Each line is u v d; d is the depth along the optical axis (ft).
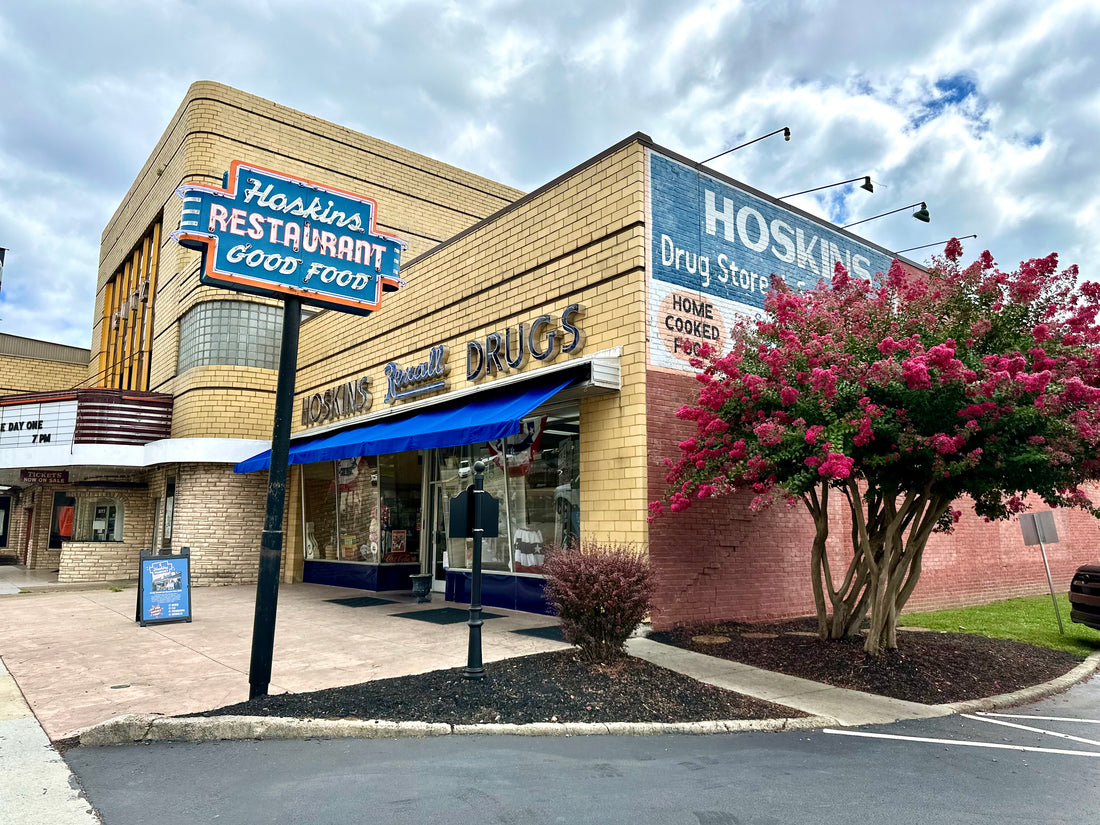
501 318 43.14
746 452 28.99
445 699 22.86
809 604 41.06
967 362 26.37
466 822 14.56
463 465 49.03
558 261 39.68
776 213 42.83
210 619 41.29
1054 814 15.58
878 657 29.45
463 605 45.14
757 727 22.03
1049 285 27.78
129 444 65.82
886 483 28.02
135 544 70.59
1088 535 66.03
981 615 46.50
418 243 79.15
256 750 19.29
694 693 24.57
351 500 57.31
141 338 81.66
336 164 73.61
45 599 51.21
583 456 37.04
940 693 26.66
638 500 33.91
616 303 36.09
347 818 14.71
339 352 60.13
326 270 26.94
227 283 24.97
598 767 18.08
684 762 18.67
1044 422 24.80
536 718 21.72
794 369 28.45
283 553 62.75
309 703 22.34
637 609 26.63
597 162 37.96
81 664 29.09
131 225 86.63
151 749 19.47
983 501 30.14
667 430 35.04
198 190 24.85
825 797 16.31
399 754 18.92
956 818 15.25
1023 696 27.20
